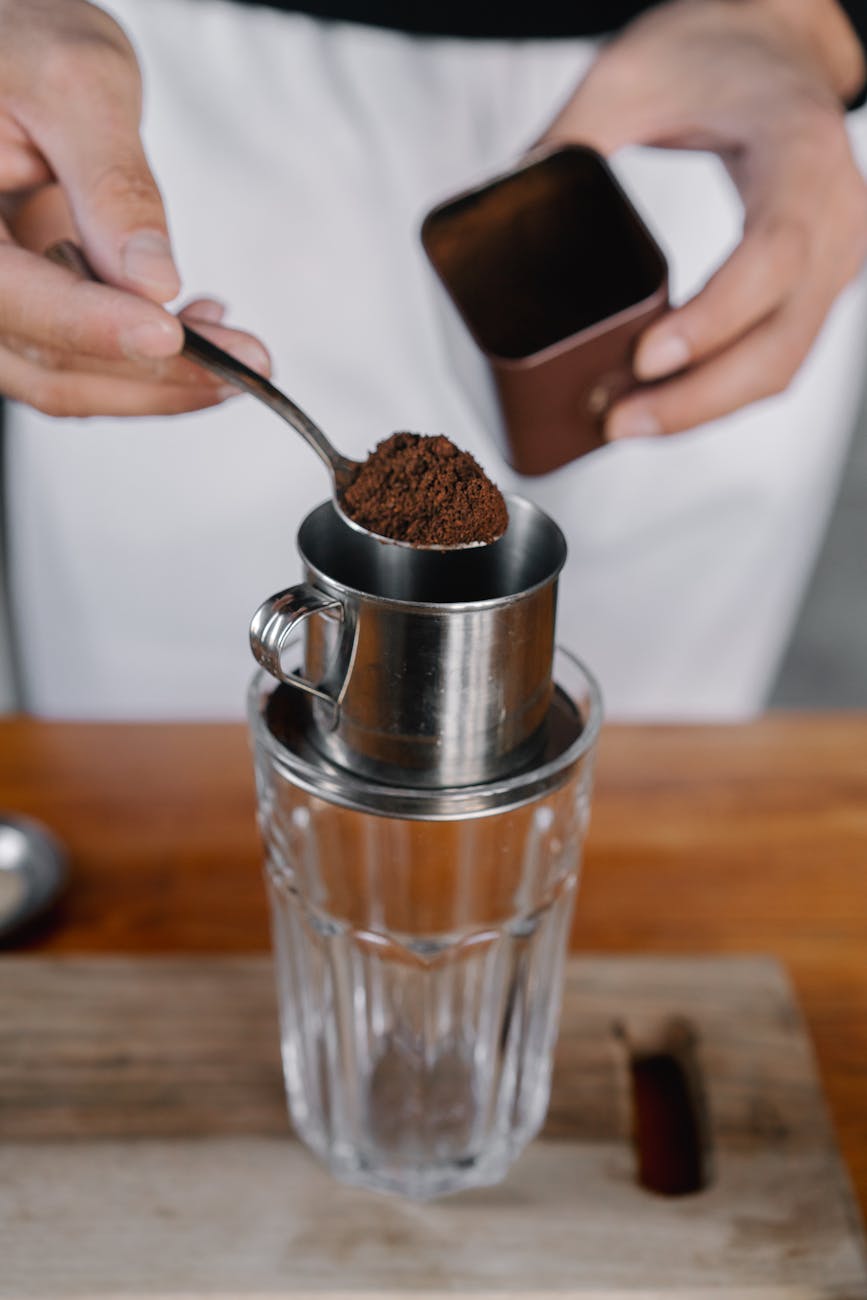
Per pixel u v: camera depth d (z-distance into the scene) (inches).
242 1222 24.1
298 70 44.9
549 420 33.6
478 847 20.9
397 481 19.4
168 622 57.9
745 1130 25.9
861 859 33.7
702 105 40.3
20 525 55.4
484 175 47.8
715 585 58.9
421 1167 25.0
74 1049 27.5
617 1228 24.1
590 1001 28.8
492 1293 22.9
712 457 54.4
